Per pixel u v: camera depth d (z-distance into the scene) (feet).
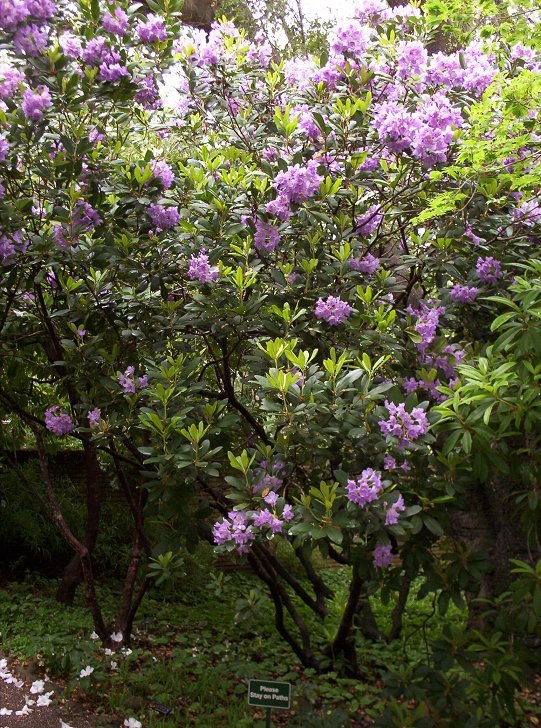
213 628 21.03
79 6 13.80
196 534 13.57
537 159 14.76
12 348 17.63
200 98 16.20
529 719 15.80
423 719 12.00
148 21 14.25
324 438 11.76
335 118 14.32
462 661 12.20
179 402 13.02
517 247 15.02
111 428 14.24
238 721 14.02
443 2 16.53
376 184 14.71
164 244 14.32
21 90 13.87
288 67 16.72
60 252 13.75
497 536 18.52
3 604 19.74
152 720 13.96
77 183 14.43
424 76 14.93
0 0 12.32
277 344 11.90
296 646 17.35
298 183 13.14
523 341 10.32
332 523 10.89
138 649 16.98
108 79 13.73
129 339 15.25
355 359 13.10
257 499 11.47
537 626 11.80
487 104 13.34
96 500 20.45
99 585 24.12
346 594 25.54
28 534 24.08
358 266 14.14
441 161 13.56
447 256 14.38
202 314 13.70
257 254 14.01
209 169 14.74
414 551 12.07
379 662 17.80
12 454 25.44
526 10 16.93
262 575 16.98
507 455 11.53
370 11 16.10
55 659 15.43
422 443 11.35
